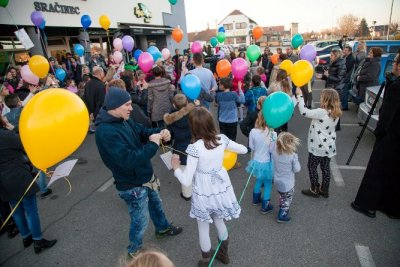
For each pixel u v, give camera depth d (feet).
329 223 10.44
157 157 17.92
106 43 50.11
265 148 10.57
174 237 10.21
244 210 11.60
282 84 15.85
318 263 8.63
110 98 7.16
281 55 24.30
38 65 17.34
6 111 15.89
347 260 8.69
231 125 15.51
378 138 10.30
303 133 20.38
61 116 5.86
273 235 9.98
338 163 15.28
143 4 58.08
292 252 9.13
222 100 15.25
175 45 74.49
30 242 10.41
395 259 8.63
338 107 10.81
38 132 5.74
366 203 10.61
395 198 10.12
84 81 25.57
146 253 3.77
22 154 9.53
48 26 35.45
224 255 8.59
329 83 23.52
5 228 11.50
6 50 31.91
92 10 43.34
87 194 13.94
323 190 11.94
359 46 27.58
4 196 9.42
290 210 11.38
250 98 16.42
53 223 11.65
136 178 7.98
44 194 13.91
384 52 30.40
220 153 7.54
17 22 31.22
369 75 21.38
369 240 9.46
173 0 35.68
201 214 7.64
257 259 8.92
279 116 9.29
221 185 7.64
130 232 8.55
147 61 20.15
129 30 52.75
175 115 11.74
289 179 10.06
